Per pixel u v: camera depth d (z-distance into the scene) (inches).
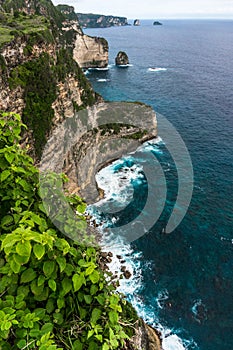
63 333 271.9
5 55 1264.8
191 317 1165.7
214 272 1350.9
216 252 1453.0
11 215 309.7
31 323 240.1
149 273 1336.1
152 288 1273.4
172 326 1131.9
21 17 2412.6
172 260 1408.7
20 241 219.0
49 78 1565.0
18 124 351.9
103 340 270.1
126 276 1311.5
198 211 1726.1
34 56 1478.8
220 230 1585.9
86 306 286.0
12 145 342.6
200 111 3464.6
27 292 263.4
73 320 276.4
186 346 1064.8
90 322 274.5
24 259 221.9
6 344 234.7
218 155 2367.1
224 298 1240.2
